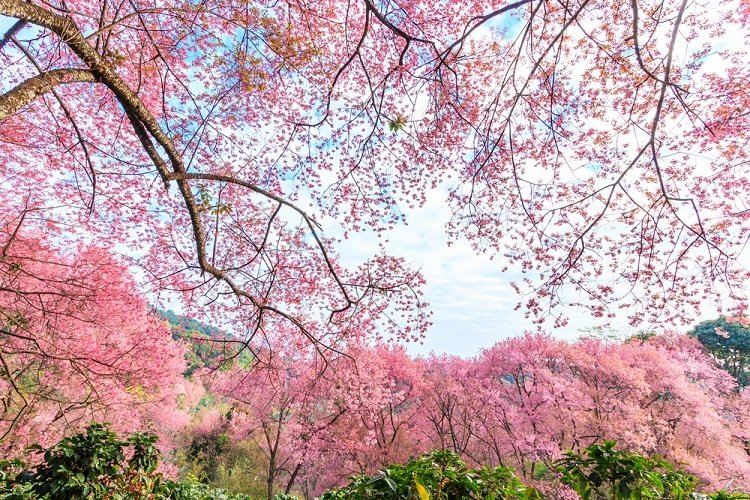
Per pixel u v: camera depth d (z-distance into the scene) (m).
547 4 5.49
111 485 4.09
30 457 8.04
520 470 14.53
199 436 19.91
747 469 13.01
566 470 2.97
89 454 3.91
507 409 14.52
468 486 2.93
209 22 5.97
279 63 5.66
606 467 2.80
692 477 2.91
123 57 3.87
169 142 4.43
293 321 5.88
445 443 16.41
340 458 15.03
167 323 9.96
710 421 13.94
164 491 5.50
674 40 4.07
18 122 6.83
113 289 8.71
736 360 22.61
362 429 15.23
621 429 12.80
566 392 13.91
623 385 14.16
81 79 3.51
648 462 2.83
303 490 17.66
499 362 16.12
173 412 15.80
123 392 9.66
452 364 18.17
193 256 7.95
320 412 14.95
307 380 12.09
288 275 7.80
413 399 17.20
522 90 5.20
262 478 17.72
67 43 3.25
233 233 7.26
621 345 16.73
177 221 7.90
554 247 6.57
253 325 7.34
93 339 8.83
